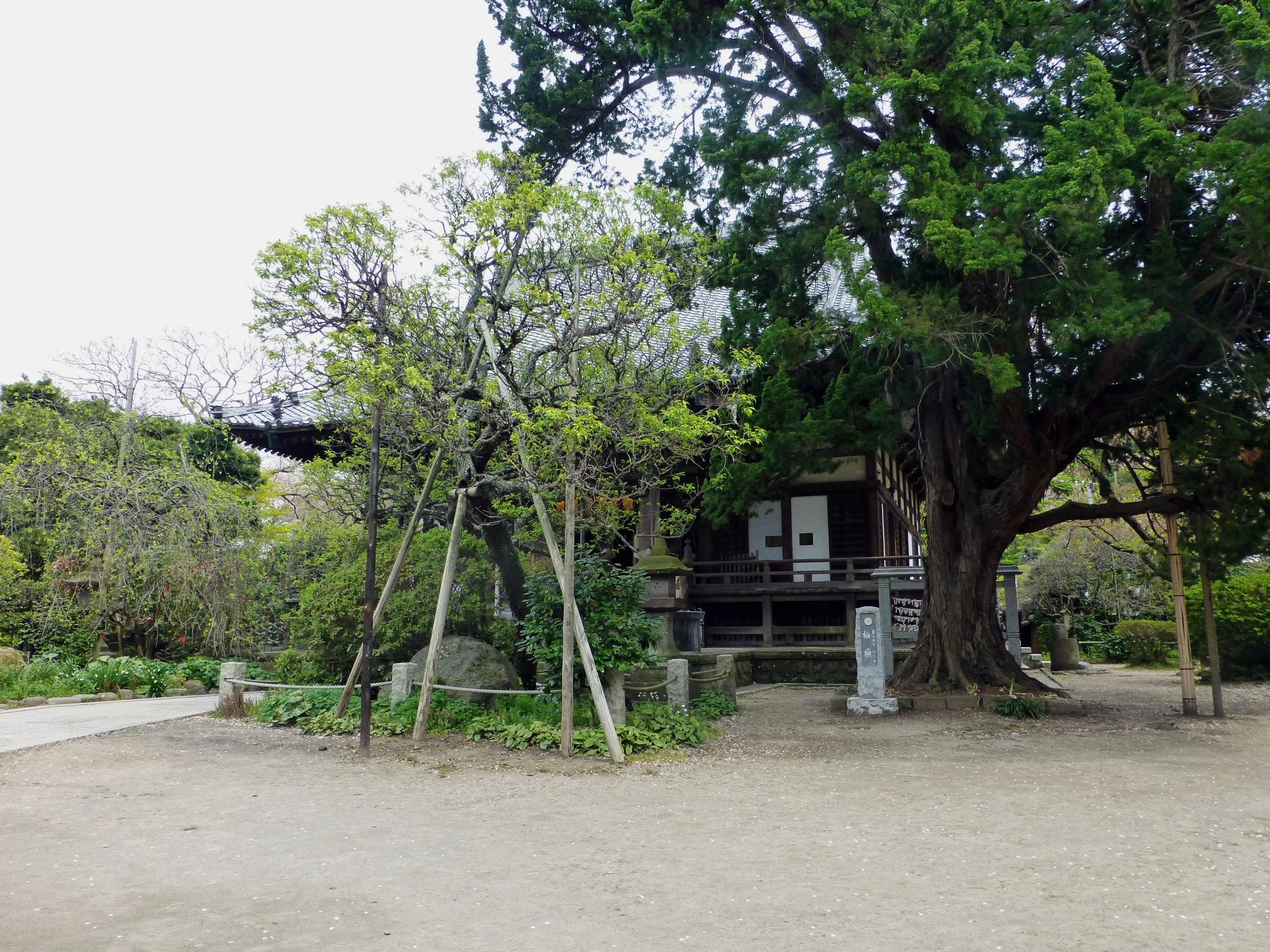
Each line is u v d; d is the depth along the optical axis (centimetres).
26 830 637
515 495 1233
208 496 1839
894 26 1132
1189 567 1363
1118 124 934
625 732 959
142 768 862
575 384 969
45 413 2252
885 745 1027
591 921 450
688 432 936
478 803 721
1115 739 1066
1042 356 1217
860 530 2075
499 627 1266
